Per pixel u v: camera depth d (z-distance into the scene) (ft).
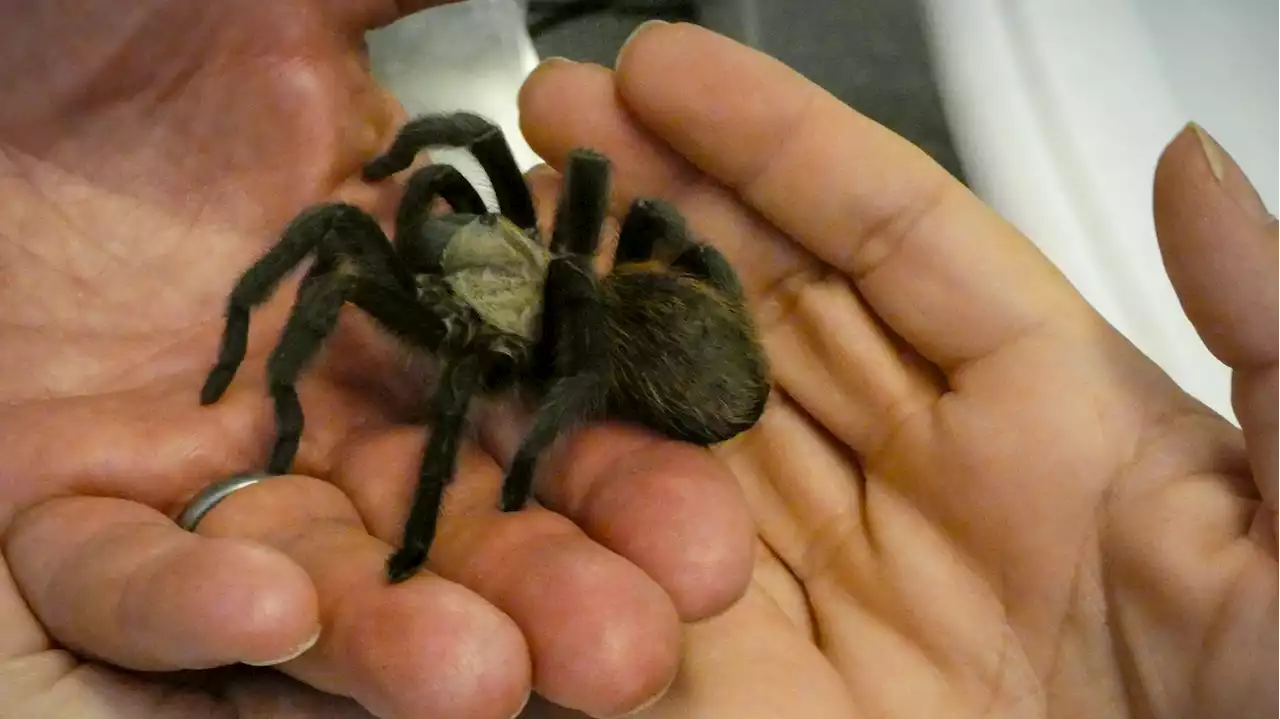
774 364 1.04
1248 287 0.86
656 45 1.02
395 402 1.03
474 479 0.96
